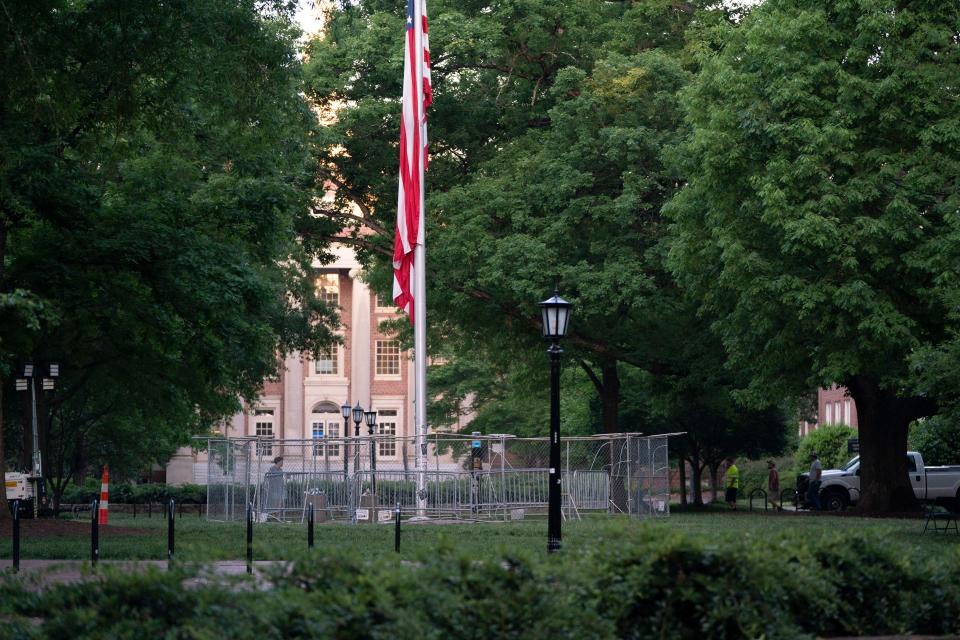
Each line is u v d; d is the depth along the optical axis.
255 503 63.66
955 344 45.38
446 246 76.94
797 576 20.89
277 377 100.00
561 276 74.06
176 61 47.81
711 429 98.12
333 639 16.44
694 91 65.50
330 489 62.47
